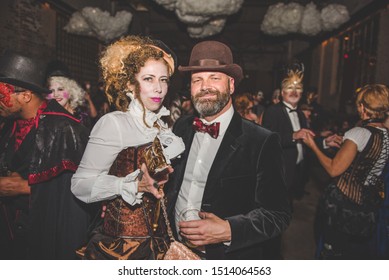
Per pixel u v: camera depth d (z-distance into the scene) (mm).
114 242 1396
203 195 1537
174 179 1638
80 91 2779
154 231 1429
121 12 9203
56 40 8219
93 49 10594
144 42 1452
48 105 1888
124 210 1411
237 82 1651
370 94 2260
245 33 15797
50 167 1744
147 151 1345
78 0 8586
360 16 7816
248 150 1536
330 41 10383
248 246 1508
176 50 16422
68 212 1779
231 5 8242
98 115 4742
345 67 9109
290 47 15164
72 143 1789
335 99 9797
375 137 2184
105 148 1321
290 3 9703
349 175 2262
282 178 1507
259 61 19047
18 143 1911
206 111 1546
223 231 1338
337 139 2711
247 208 1525
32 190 1762
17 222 1851
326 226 2439
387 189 2230
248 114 4125
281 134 3670
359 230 2205
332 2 9812
